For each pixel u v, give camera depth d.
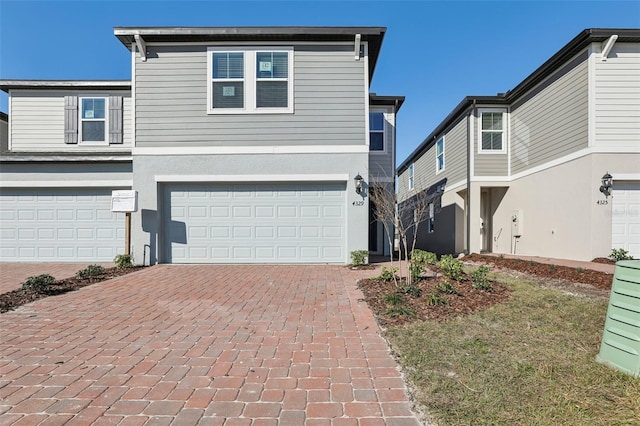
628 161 9.16
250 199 9.91
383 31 9.55
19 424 2.51
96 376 3.24
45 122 11.99
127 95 12.00
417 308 5.16
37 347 3.93
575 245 9.77
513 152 12.88
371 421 2.54
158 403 2.79
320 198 9.93
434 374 3.19
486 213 14.80
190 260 9.86
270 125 9.78
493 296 5.81
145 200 9.66
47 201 10.55
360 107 9.82
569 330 4.25
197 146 9.76
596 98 9.20
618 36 8.93
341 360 3.55
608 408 2.59
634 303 3.10
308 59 9.82
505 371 3.21
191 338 4.20
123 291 6.60
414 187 21.55
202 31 9.41
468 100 12.93
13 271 8.85
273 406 2.74
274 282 7.41
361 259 9.36
